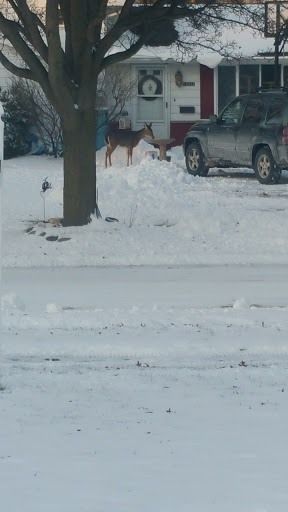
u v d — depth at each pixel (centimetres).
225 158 2953
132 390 838
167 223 1992
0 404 788
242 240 1817
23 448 662
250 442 673
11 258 1675
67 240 1772
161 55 3738
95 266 1639
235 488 572
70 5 1814
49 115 3638
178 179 2786
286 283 1465
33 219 2067
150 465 620
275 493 562
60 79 1781
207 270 1591
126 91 3719
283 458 634
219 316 1190
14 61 3597
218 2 1867
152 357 1006
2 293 1339
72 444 671
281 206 2256
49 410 768
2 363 962
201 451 651
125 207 2152
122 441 678
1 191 868
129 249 1730
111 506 542
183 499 553
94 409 771
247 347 1036
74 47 1822
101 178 2708
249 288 1421
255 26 2136
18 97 3638
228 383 865
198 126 3048
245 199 2389
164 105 3869
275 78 3209
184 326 1135
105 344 1041
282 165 2795
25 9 1758
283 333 1095
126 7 1806
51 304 1248
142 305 1291
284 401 794
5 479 593
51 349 1027
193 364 963
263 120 2838
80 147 1864
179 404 786
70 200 1875
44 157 3666
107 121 3694
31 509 538
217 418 740
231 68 3859
